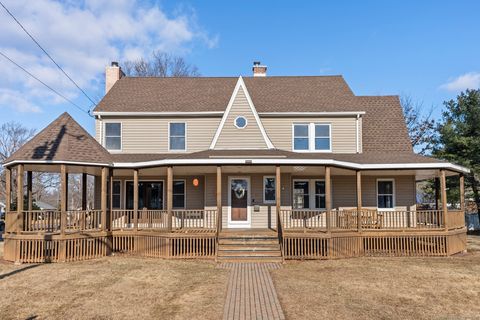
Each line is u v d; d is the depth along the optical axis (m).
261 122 19.19
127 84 23.91
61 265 14.29
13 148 53.19
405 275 12.59
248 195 18.94
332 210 19.25
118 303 9.48
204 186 19.77
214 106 20.91
